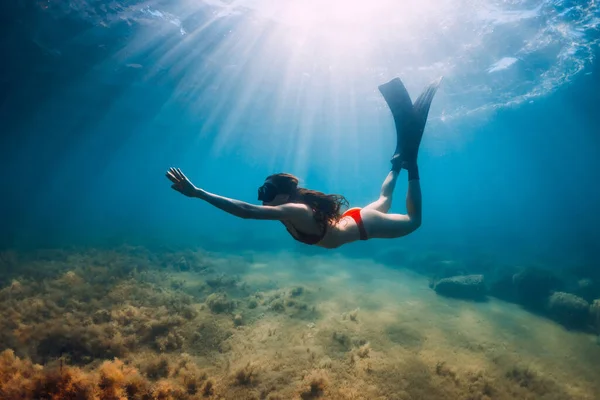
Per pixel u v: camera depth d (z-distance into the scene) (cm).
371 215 242
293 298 1221
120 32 1577
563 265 2194
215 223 5666
